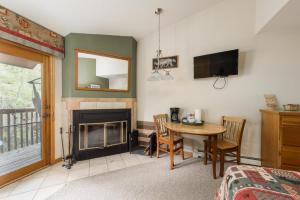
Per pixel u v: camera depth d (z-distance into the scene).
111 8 2.66
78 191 2.02
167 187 2.11
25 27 2.34
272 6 2.08
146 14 2.98
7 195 1.95
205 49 3.08
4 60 2.22
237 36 2.79
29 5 2.19
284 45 2.49
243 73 2.76
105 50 3.33
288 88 2.48
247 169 1.35
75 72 3.03
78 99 3.05
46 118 2.80
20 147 2.59
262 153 2.57
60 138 3.01
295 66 2.44
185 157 3.15
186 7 2.95
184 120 2.99
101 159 3.07
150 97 3.69
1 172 2.20
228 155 2.85
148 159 3.06
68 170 2.61
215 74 2.84
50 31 2.78
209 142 2.68
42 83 2.72
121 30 3.34
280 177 1.20
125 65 3.55
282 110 2.29
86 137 3.18
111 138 3.49
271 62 2.57
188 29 3.24
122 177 2.37
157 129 3.06
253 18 2.66
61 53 3.00
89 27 3.01
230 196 1.10
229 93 2.88
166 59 3.48
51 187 2.12
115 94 3.43
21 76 2.46
